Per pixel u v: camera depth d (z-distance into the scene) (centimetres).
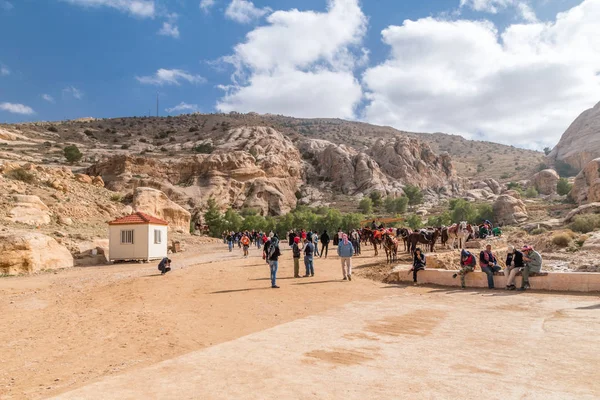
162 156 13925
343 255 1645
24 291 1590
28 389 560
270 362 607
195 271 2039
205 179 12369
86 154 13562
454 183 17550
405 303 1143
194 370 573
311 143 19262
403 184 16300
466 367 573
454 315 964
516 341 713
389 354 646
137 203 6016
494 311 1002
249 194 12925
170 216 6562
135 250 2962
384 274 1720
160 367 593
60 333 912
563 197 13775
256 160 14962
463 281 1414
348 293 1331
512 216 10331
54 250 2489
